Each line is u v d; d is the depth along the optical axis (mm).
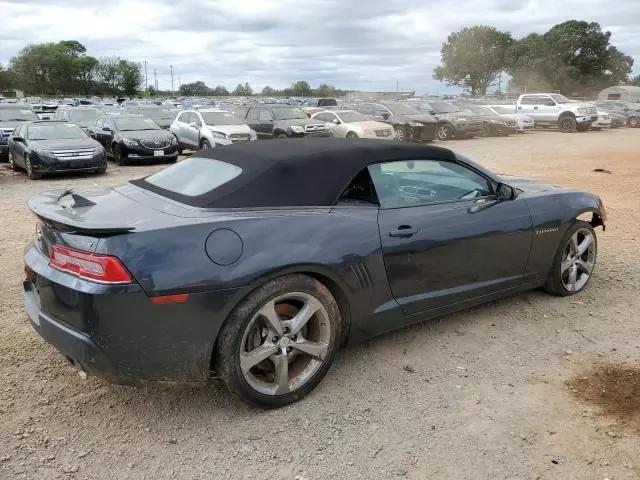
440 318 4422
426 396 3322
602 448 2828
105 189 3967
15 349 3879
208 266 2867
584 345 3975
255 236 3045
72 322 2846
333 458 2777
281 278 3086
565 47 77125
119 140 15969
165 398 3314
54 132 14000
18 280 5277
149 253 2799
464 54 84688
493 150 19516
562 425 3023
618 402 3248
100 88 111375
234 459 2777
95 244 2783
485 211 4074
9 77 103438
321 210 3377
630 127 33656
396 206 3688
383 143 3859
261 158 3457
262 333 3133
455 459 2758
